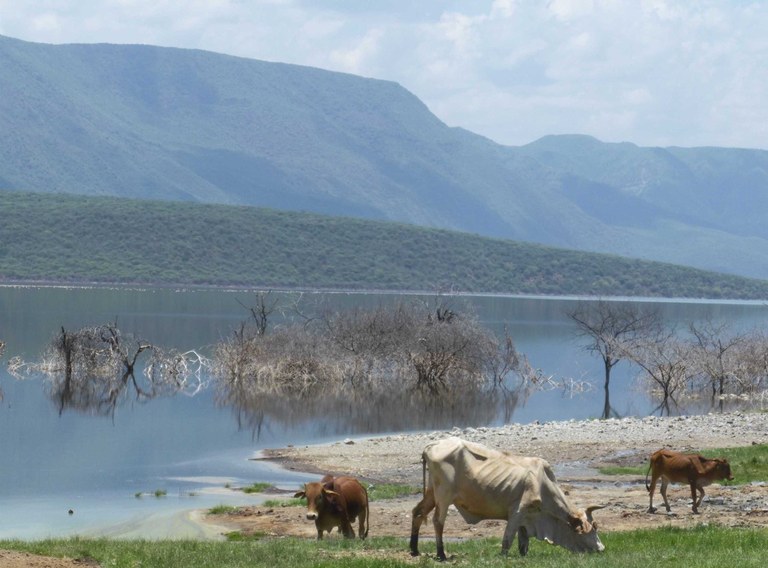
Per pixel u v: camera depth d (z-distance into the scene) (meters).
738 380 75.62
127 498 34.31
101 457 43.72
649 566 16.81
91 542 21.78
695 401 71.00
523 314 179.00
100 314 142.38
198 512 30.67
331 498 22.50
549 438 46.53
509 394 74.31
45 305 160.25
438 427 54.84
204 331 115.88
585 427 50.03
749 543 19.58
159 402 64.81
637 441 45.34
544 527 18.92
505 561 17.88
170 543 21.64
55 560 18.95
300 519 28.55
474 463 18.88
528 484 18.67
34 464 41.78
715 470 26.17
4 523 30.02
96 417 57.31
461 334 79.44
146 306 165.88
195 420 56.75
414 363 77.81
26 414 57.91
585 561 17.33
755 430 48.06
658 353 76.44
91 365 79.25
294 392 71.25
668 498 29.41
